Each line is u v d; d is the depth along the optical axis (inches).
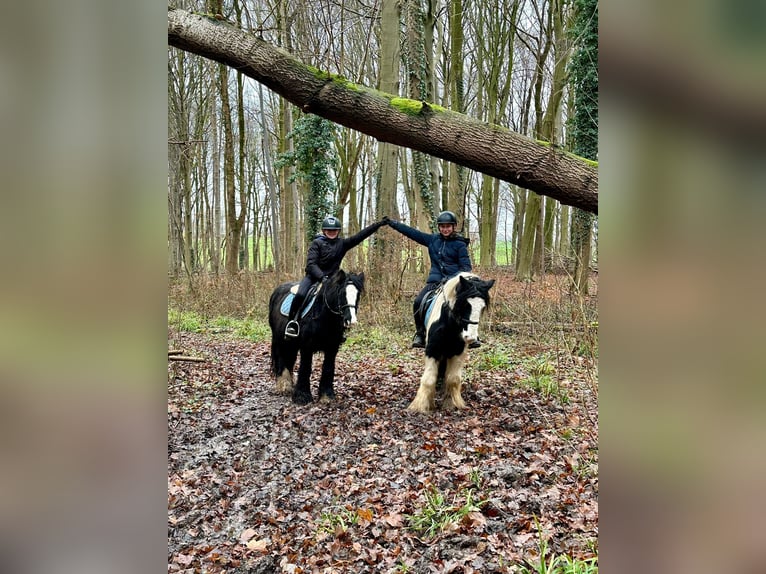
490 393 257.9
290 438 212.2
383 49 431.5
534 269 570.6
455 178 617.0
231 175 689.0
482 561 122.4
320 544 137.6
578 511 139.6
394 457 187.6
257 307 554.9
